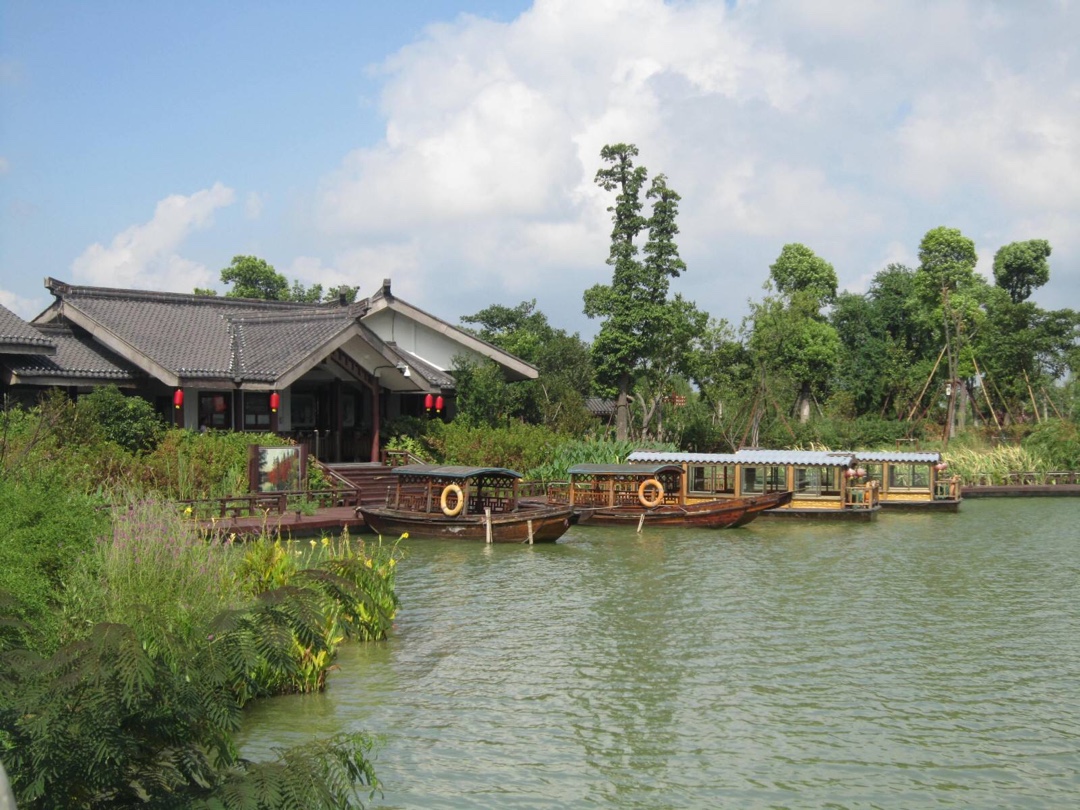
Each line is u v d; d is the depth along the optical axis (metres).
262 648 7.99
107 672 6.71
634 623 17.31
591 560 24.61
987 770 10.75
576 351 63.12
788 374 61.91
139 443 28.53
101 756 6.44
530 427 40.62
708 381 55.16
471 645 15.68
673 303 52.00
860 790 10.22
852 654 15.30
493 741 11.42
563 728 11.88
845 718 12.32
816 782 10.40
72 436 25.78
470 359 41.03
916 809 9.79
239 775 6.86
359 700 12.80
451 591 20.22
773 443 55.66
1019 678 14.04
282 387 32.38
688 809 9.73
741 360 55.53
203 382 31.36
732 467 35.75
